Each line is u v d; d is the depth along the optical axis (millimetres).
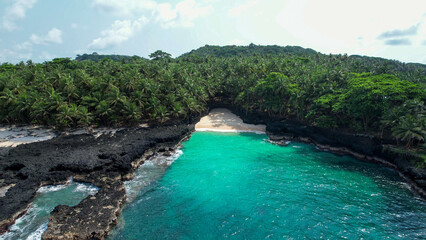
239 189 41719
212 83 96562
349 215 34844
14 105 70062
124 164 44906
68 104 69875
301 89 75000
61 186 41156
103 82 72500
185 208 36188
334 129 63688
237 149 62438
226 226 32281
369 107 55094
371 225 32750
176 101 77500
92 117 66688
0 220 30672
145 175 46750
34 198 37562
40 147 52125
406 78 77312
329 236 30531
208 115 95875
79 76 75188
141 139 57844
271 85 76938
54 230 29406
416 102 49688
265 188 42094
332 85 70562
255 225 32500
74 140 56750
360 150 57094
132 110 68250
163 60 134500
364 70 90500
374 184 44031
